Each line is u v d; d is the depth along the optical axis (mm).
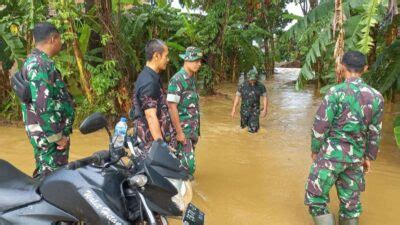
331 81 6070
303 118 8773
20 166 5457
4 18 7195
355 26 5176
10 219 2545
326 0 5895
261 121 8430
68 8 6898
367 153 3580
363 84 3424
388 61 6434
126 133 2580
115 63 7410
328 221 3562
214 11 11812
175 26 12484
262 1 15781
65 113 3490
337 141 3467
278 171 5371
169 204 2410
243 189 4738
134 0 11023
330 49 6188
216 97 11844
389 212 4164
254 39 15086
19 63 7141
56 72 3359
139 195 2365
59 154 3510
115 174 2490
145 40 12250
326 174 3512
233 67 15156
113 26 7547
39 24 3314
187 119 4527
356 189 3584
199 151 6258
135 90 3711
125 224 2287
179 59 12445
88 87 7406
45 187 2480
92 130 2486
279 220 3967
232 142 6785
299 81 5609
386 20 5062
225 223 3902
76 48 7066
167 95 4371
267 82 15672
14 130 7340
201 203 4336
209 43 11992
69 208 2424
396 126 5184
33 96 3201
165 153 2473
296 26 6113
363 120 3396
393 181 4992
